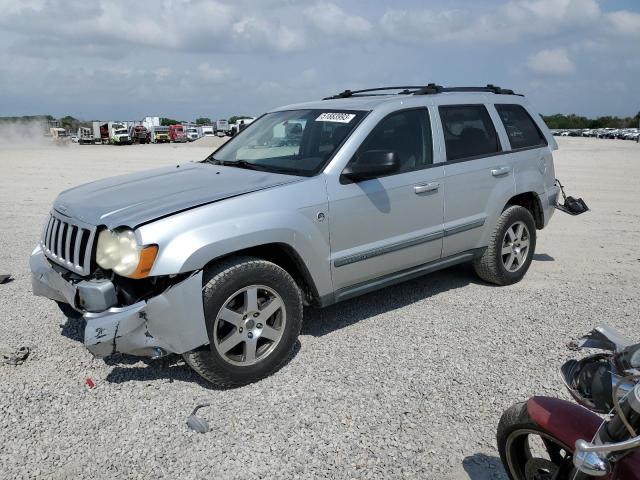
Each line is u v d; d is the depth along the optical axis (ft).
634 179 55.93
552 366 13.97
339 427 11.43
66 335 15.76
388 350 14.85
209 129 258.57
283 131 17.17
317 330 16.21
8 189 48.19
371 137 15.65
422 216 16.61
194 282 12.01
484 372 13.66
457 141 17.95
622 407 6.34
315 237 14.07
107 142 215.72
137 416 11.86
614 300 18.65
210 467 10.23
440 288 19.84
